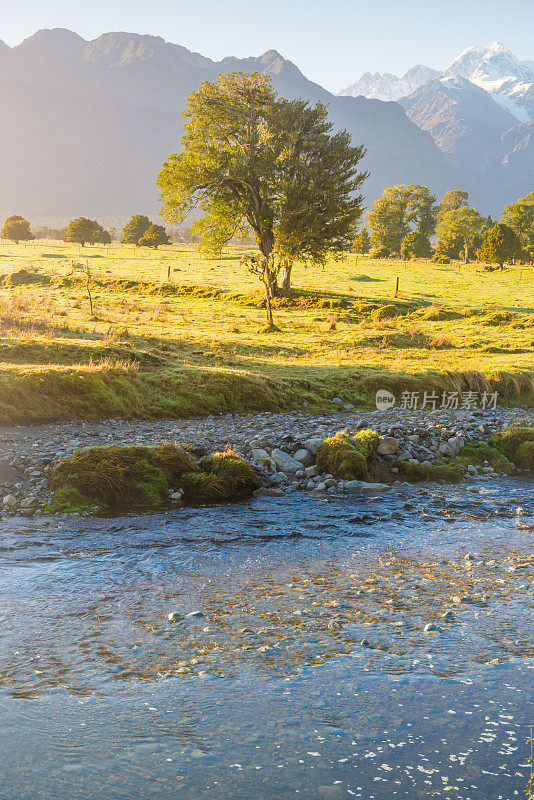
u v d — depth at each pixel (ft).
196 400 69.97
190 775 14.85
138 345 91.09
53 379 62.23
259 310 164.96
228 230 183.83
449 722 17.16
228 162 172.76
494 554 33.01
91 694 18.38
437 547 34.19
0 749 15.71
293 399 77.20
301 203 168.86
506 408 86.07
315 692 18.61
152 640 22.02
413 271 351.46
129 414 64.08
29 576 28.22
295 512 40.81
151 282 203.62
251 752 15.76
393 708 17.80
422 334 134.41
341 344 118.42
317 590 27.37
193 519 38.55
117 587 27.25
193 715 17.34
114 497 41.16
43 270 233.55
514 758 15.64
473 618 24.27
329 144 174.60
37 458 45.03
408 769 15.19
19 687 18.70
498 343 127.95
